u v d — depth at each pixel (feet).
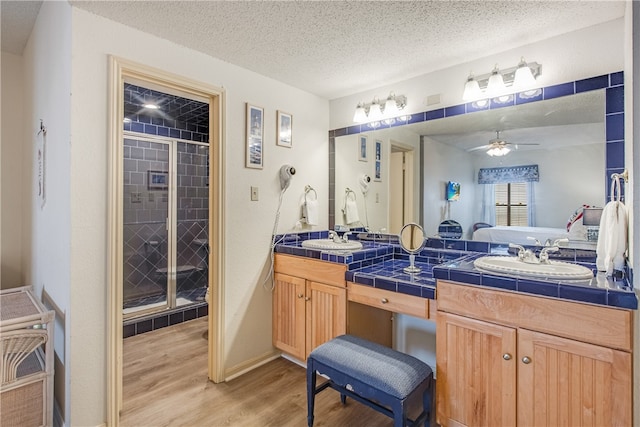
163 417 6.10
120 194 5.79
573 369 4.26
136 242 11.42
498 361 4.82
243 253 7.79
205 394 6.88
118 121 5.74
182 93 7.03
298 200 9.06
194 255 12.69
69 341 5.33
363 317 7.24
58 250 5.84
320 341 7.34
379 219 8.86
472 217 7.34
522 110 6.64
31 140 7.99
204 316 11.80
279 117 8.50
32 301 6.31
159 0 5.14
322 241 8.62
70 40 5.29
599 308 4.09
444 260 7.66
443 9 5.36
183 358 8.52
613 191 5.16
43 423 5.48
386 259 8.05
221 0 5.16
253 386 7.20
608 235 4.83
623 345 3.94
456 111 7.48
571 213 6.15
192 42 6.51
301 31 6.08
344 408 6.43
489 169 7.10
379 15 5.55
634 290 3.99
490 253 7.10
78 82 5.34
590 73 5.87
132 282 11.37
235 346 7.67
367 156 9.07
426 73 7.95
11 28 7.70
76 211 5.34
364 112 9.01
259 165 8.06
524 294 4.59
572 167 6.12
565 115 6.16
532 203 6.58
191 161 12.71
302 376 7.65
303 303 7.70
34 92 7.65
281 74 8.04
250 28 5.99
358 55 7.05
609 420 4.04
